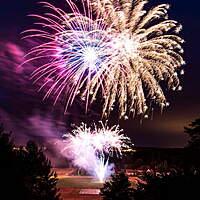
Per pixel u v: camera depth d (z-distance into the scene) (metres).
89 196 30.42
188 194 12.26
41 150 15.01
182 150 18.19
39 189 14.69
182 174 12.84
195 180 12.45
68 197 29.81
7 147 12.07
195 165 14.04
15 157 12.20
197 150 17.31
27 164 12.96
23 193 11.94
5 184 11.54
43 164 14.89
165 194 12.56
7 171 11.69
